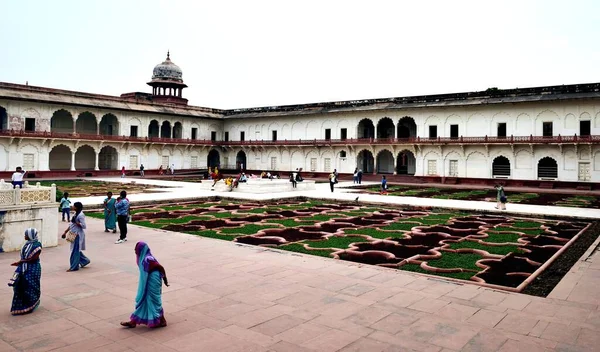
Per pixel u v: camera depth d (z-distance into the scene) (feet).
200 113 160.56
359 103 136.46
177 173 153.38
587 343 15.43
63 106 124.57
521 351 14.79
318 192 80.84
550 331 16.49
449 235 38.34
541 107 106.83
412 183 118.62
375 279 23.58
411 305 19.36
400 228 42.22
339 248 32.32
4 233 30.17
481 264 27.86
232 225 43.45
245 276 24.04
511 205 61.62
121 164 139.23
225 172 163.84
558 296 20.68
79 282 22.75
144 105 144.46
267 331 16.43
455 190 95.35
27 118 117.91
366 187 100.42
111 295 20.65
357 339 15.75
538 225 45.19
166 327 16.80
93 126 142.31
